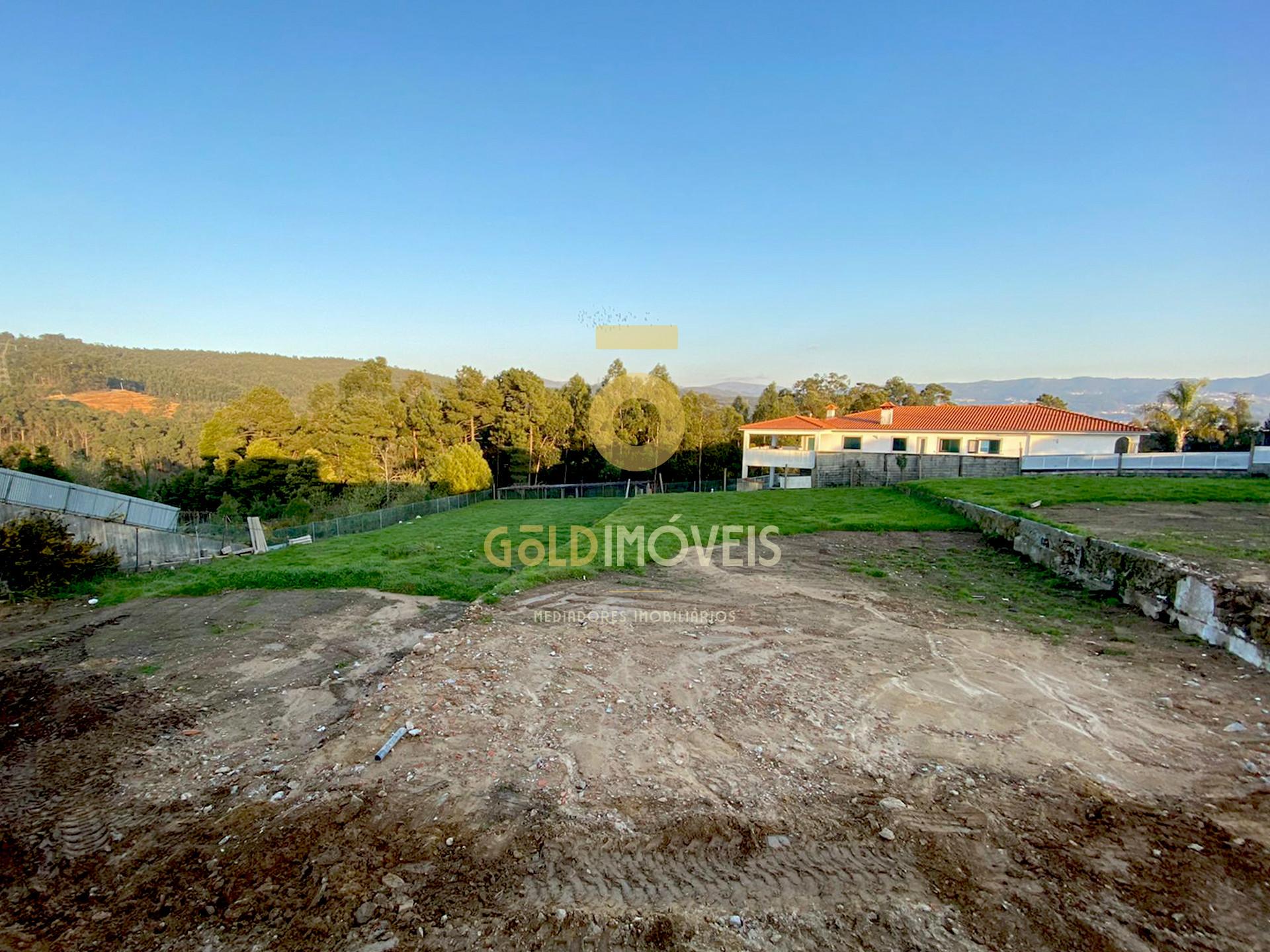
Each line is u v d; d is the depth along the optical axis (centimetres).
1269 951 322
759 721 600
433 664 755
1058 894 368
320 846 433
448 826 450
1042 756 524
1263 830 421
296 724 643
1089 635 807
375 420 4231
